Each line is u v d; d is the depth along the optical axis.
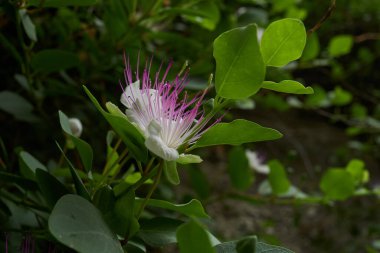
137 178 0.57
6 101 0.77
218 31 0.98
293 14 1.16
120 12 0.82
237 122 0.48
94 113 1.00
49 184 0.50
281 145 1.83
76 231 0.43
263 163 1.41
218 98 0.49
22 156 0.57
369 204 1.58
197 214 0.49
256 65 0.46
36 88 0.86
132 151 0.49
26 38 0.88
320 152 1.85
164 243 0.50
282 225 1.47
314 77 2.10
